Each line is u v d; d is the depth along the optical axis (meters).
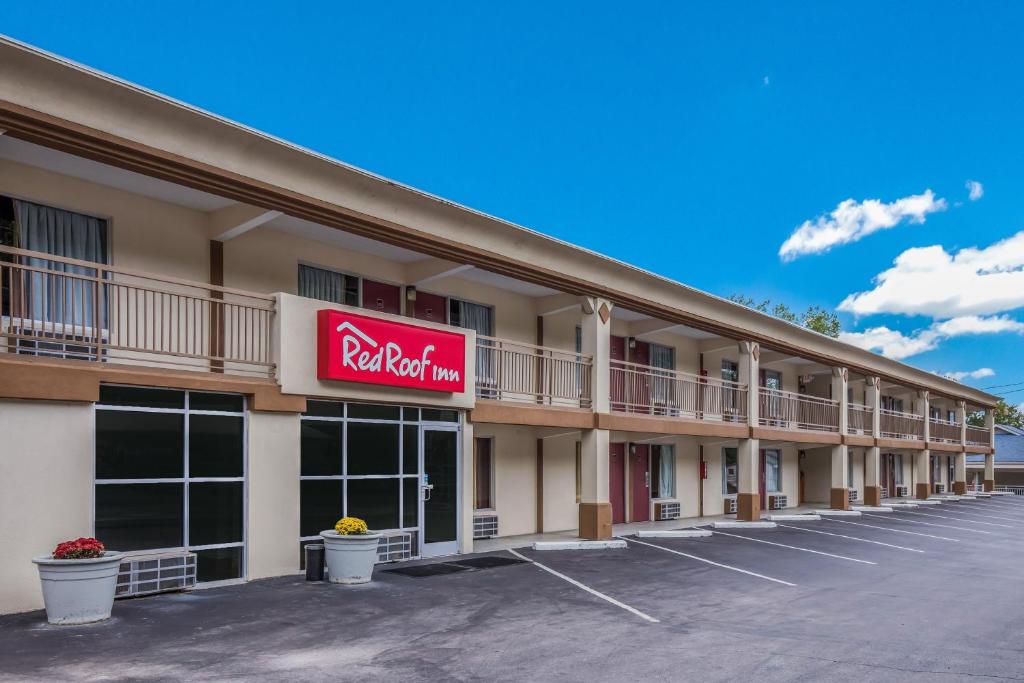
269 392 13.01
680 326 24.27
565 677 8.01
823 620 11.14
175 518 11.83
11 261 11.38
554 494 21.47
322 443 14.15
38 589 10.26
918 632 10.52
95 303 11.47
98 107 10.70
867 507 33.66
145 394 11.63
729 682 8.00
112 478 11.17
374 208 14.48
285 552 13.20
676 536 21.42
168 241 13.15
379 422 15.14
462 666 8.29
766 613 11.53
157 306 12.87
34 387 10.24
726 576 14.85
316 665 8.13
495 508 19.61
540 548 18.00
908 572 16.08
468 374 16.77
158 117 11.30
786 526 25.30
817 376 36.91
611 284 20.44
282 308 13.26
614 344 23.88
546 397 20.59
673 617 11.07
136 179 12.10
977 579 15.34
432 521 16.16
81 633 9.12
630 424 20.91
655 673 8.23
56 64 10.07
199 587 11.95
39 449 10.37
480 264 17.03
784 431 27.94
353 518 13.47
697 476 27.77
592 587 13.26
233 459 12.66
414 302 17.61
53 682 7.25
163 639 8.96
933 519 30.06
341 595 11.79
